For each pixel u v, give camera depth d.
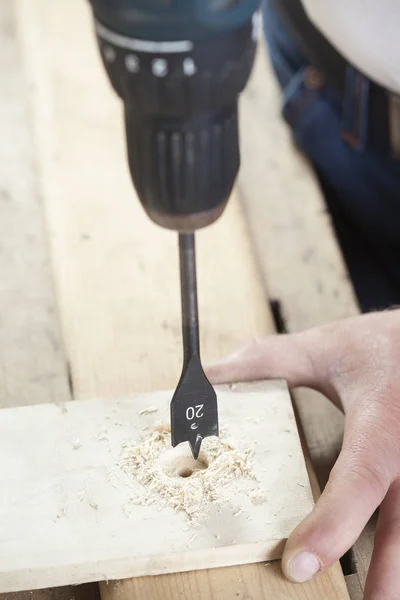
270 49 0.88
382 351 0.54
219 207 0.40
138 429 0.52
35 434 0.51
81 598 0.51
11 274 0.68
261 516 0.48
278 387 0.54
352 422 0.52
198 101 0.38
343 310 0.66
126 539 0.47
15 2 0.91
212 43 0.37
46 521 0.48
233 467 0.50
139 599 0.47
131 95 0.38
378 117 0.77
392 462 0.50
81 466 0.50
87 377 0.58
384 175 0.80
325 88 0.80
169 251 0.64
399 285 0.83
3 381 0.61
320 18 0.63
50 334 0.64
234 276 0.63
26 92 0.82
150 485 0.49
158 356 0.59
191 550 0.47
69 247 0.65
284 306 0.66
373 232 0.86
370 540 0.53
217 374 0.55
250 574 0.48
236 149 0.40
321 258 0.69
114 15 0.36
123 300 0.62
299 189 0.75
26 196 0.73
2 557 0.47
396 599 0.47
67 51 0.81
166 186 0.39
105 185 0.69
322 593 0.47
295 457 0.50
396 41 0.58
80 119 0.74
